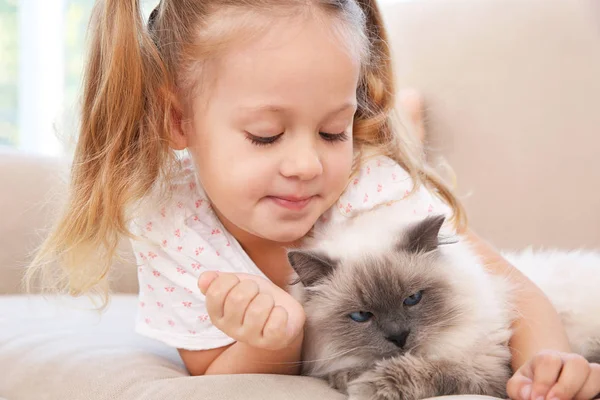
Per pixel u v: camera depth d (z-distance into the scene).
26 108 3.94
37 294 2.13
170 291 1.51
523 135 2.18
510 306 1.41
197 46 1.33
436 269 1.35
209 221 1.53
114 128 1.49
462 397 1.12
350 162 1.37
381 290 1.30
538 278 1.64
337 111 1.28
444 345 1.29
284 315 1.21
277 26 1.25
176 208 1.53
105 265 1.54
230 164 1.30
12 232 2.17
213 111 1.32
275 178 1.29
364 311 1.32
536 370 1.11
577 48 2.15
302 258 1.36
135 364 1.40
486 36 2.27
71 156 1.69
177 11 1.42
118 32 1.46
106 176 1.49
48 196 2.07
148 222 1.53
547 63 2.18
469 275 1.37
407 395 1.22
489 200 2.20
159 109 1.46
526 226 2.16
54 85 3.96
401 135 1.70
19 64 3.95
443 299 1.32
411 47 2.36
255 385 1.25
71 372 1.38
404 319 1.29
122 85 1.47
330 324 1.34
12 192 2.19
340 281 1.35
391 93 1.66
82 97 1.56
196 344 1.47
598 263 1.68
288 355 1.36
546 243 2.14
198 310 1.48
